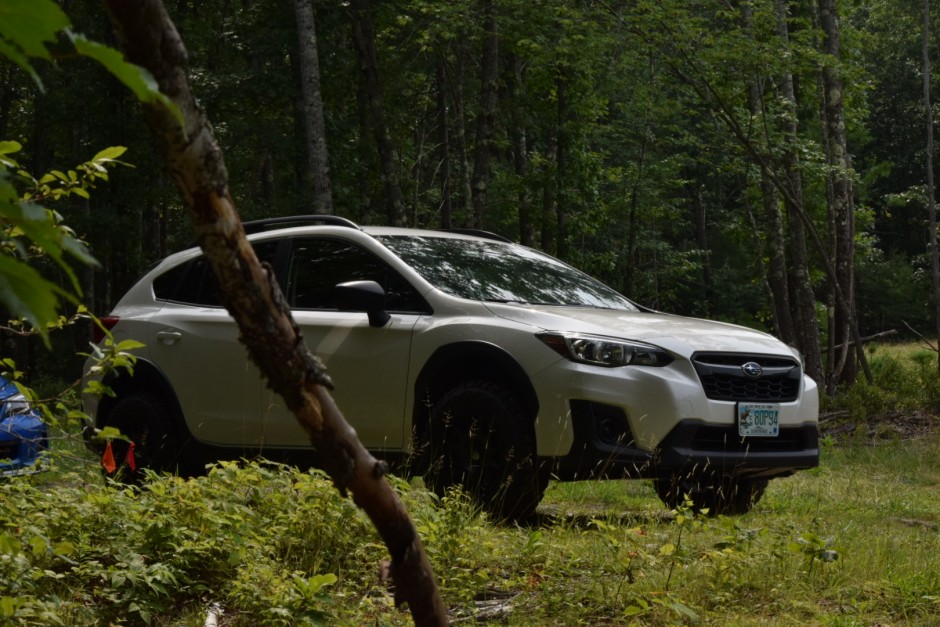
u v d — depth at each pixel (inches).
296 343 50.2
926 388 701.3
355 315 284.5
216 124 1094.4
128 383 318.7
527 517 269.0
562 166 1185.4
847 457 511.8
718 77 814.5
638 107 1219.2
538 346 259.0
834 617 176.2
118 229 1106.7
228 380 297.9
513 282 297.0
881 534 253.9
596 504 334.6
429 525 205.6
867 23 2043.6
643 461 253.0
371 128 1015.6
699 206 1989.4
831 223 944.3
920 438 585.0
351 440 54.3
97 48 29.7
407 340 274.4
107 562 189.0
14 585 156.2
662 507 327.6
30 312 28.3
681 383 259.1
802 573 202.8
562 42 829.8
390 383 275.1
